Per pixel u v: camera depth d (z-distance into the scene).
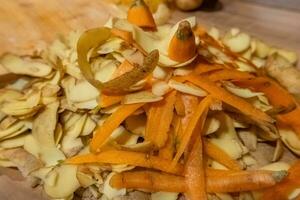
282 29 0.59
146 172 0.40
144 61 0.38
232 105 0.40
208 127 0.42
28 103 0.42
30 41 0.54
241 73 0.43
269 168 0.42
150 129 0.40
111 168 0.40
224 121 0.43
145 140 0.40
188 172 0.39
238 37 0.49
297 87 0.48
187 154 0.39
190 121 0.39
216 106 0.40
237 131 0.44
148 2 0.57
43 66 0.44
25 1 0.59
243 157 0.43
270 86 0.45
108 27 0.43
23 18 0.57
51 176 0.40
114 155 0.39
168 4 0.61
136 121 0.41
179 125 0.40
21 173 0.42
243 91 0.42
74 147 0.42
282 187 0.40
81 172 0.40
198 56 0.42
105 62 0.43
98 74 0.42
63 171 0.40
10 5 0.59
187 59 0.40
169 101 0.40
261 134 0.45
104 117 0.42
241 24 0.60
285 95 0.45
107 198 0.40
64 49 0.46
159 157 0.39
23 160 0.42
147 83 0.40
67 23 0.57
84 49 0.41
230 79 0.42
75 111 0.42
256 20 0.61
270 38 0.58
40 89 0.43
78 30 0.51
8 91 0.45
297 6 0.63
